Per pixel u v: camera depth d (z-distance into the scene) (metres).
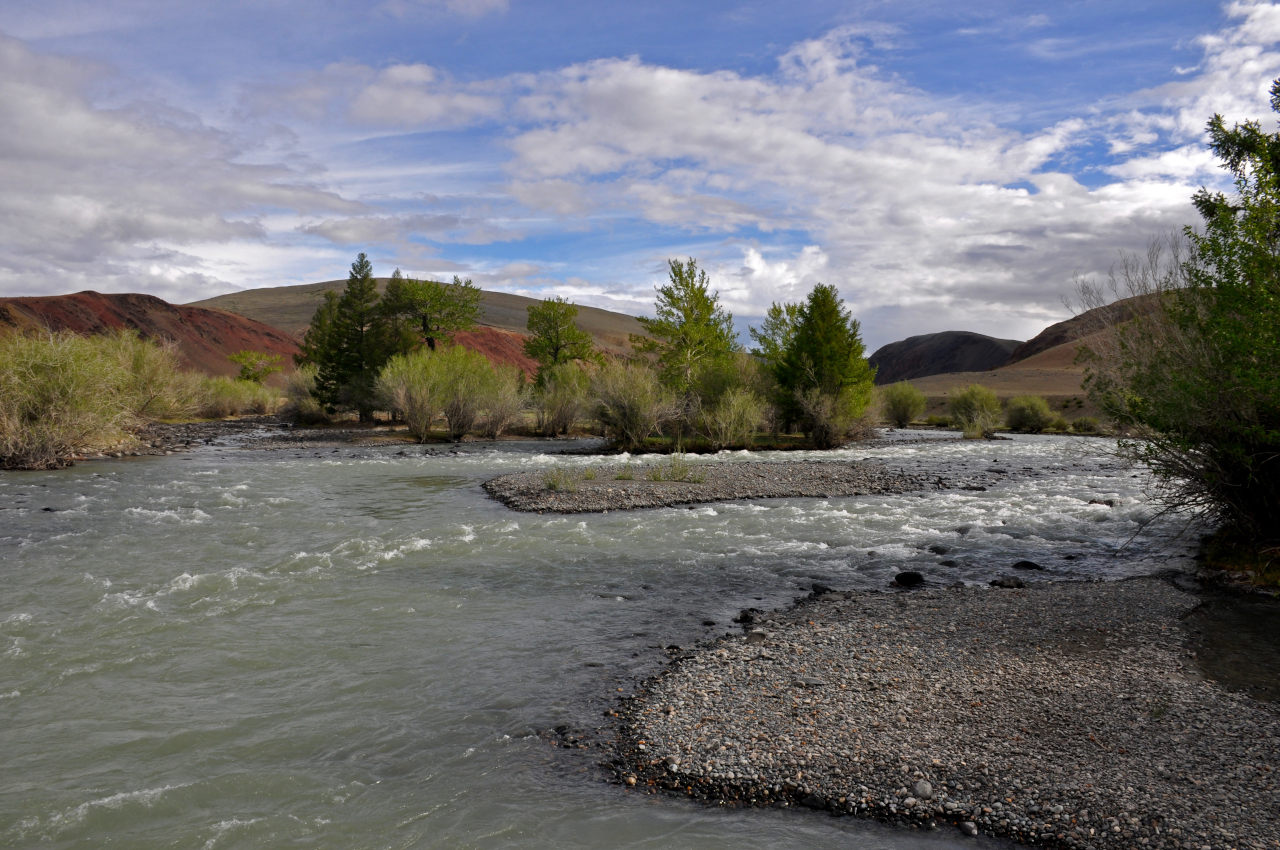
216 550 12.43
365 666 7.29
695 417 35.12
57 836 4.49
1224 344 9.52
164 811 4.77
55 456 25.08
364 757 5.49
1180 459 10.81
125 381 31.03
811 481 20.59
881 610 9.01
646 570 11.17
